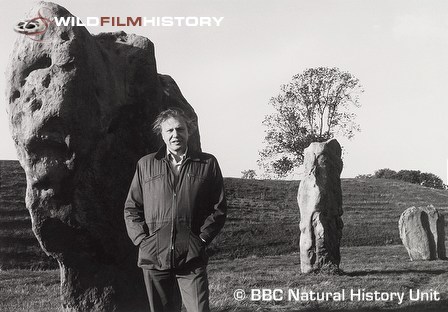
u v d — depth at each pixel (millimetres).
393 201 43688
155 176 7004
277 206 38438
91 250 9953
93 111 9641
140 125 10469
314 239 18391
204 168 7016
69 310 10000
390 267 20234
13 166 33312
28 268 21297
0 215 25656
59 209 9609
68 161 9469
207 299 6836
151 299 7035
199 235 6957
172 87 11594
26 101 9398
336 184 19000
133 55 10547
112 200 10055
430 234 23641
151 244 6914
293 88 59688
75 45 9367
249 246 28312
